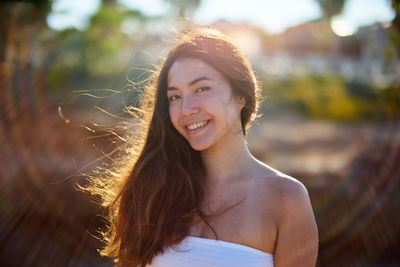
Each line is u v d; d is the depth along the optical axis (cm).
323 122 1438
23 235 455
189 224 156
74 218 486
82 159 555
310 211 144
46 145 657
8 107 815
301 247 142
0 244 440
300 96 1683
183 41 162
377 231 473
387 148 614
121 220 176
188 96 155
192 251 148
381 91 727
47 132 712
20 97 871
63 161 589
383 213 489
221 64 154
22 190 517
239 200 152
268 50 2508
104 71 1627
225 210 152
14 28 990
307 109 1586
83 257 427
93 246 449
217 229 150
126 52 1820
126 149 201
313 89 1756
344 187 556
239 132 161
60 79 1387
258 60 2144
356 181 557
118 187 189
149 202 166
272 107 1587
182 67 157
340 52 2508
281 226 144
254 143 1001
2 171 558
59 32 1509
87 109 879
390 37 568
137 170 177
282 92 1719
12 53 990
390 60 620
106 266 412
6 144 666
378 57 631
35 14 1138
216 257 144
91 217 494
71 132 683
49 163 587
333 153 880
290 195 144
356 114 1520
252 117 168
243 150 162
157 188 168
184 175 167
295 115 1529
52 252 427
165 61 171
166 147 176
